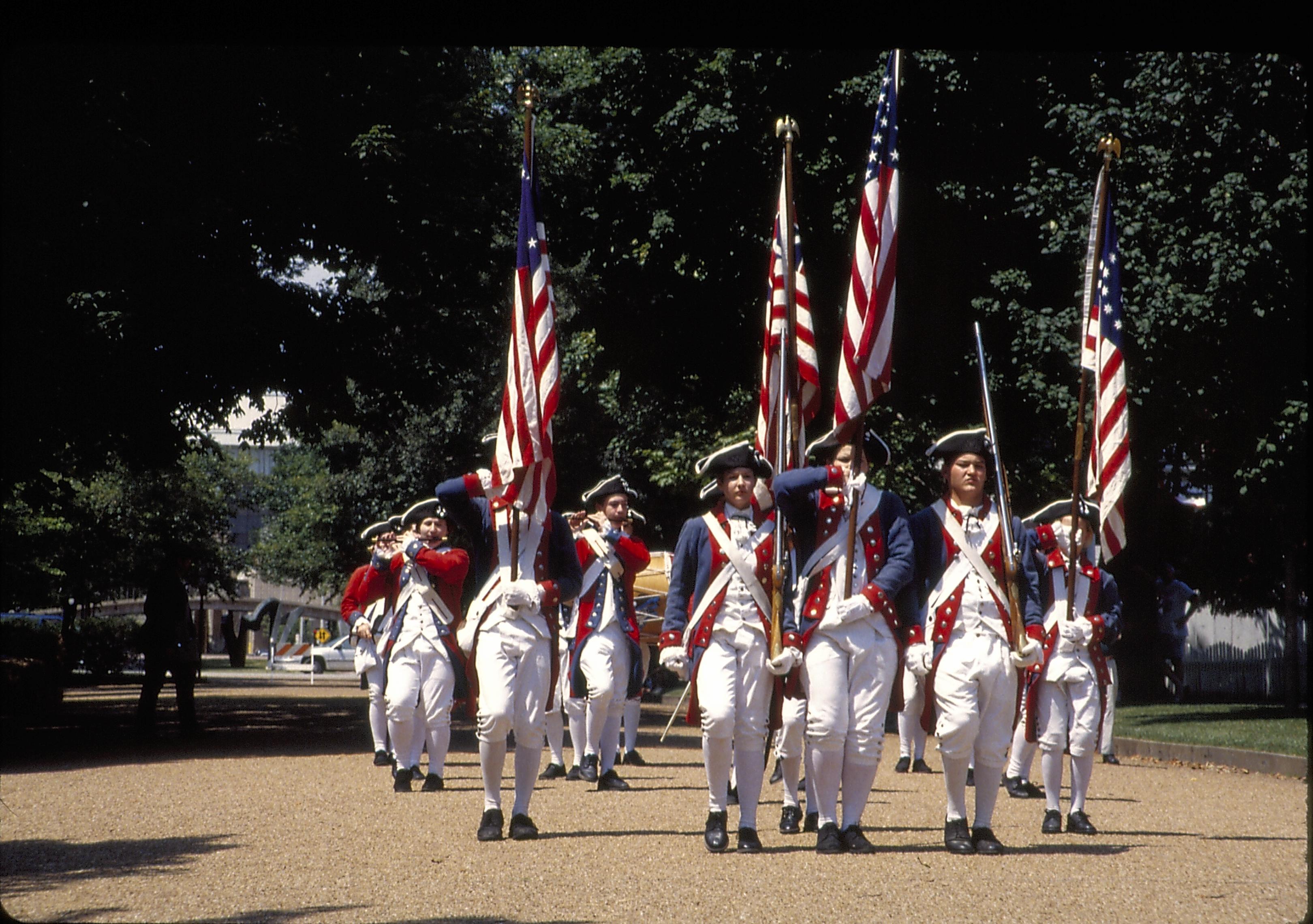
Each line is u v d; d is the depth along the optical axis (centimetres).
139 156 2922
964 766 1419
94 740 3095
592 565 2130
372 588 2067
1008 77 3834
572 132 4812
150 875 1309
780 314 1892
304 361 3350
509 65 5059
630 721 2458
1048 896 1180
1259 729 2980
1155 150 3303
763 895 1182
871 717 1409
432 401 3675
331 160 3250
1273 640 4547
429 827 1611
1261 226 3061
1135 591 4197
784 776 1573
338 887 1239
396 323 3569
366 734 3272
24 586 5881
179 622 3247
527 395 1556
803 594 1420
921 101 3891
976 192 3912
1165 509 4522
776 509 1427
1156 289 3189
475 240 3472
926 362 4144
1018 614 1426
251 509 12594
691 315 4616
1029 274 3894
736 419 5066
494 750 1504
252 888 1239
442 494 1535
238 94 3136
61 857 1422
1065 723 1593
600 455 6644
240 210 3127
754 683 1420
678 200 4378
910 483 4169
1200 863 1359
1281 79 3116
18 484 3256
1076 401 3528
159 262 2997
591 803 1847
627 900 1165
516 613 1499
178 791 2019
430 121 3456
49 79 2856
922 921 1080
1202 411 3294
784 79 4109
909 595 1441
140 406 3136
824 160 4109
